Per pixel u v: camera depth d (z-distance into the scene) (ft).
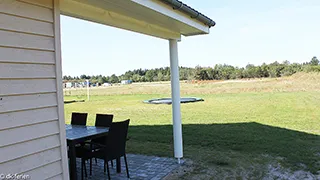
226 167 12.46
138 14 9.16
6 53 5.15
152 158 14.11
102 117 12.98
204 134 20.12
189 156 14.33
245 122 25.05
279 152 14.74
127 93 77.30
